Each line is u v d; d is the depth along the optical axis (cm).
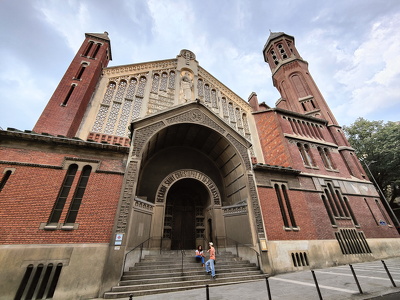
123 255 910
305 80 2884
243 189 1468
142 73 2108
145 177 1510
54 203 941
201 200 1756
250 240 1271
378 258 1571
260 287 828
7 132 988
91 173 1068
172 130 1518
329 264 1359
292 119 2244
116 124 1694
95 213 970
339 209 1722
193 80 2289
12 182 918
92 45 2058
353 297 603
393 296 590
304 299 610
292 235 1359
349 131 3325
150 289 834
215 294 738
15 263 781
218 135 1580
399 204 3111
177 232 1585
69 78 1686
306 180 1719
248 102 2759
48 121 1384
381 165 2780
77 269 835
